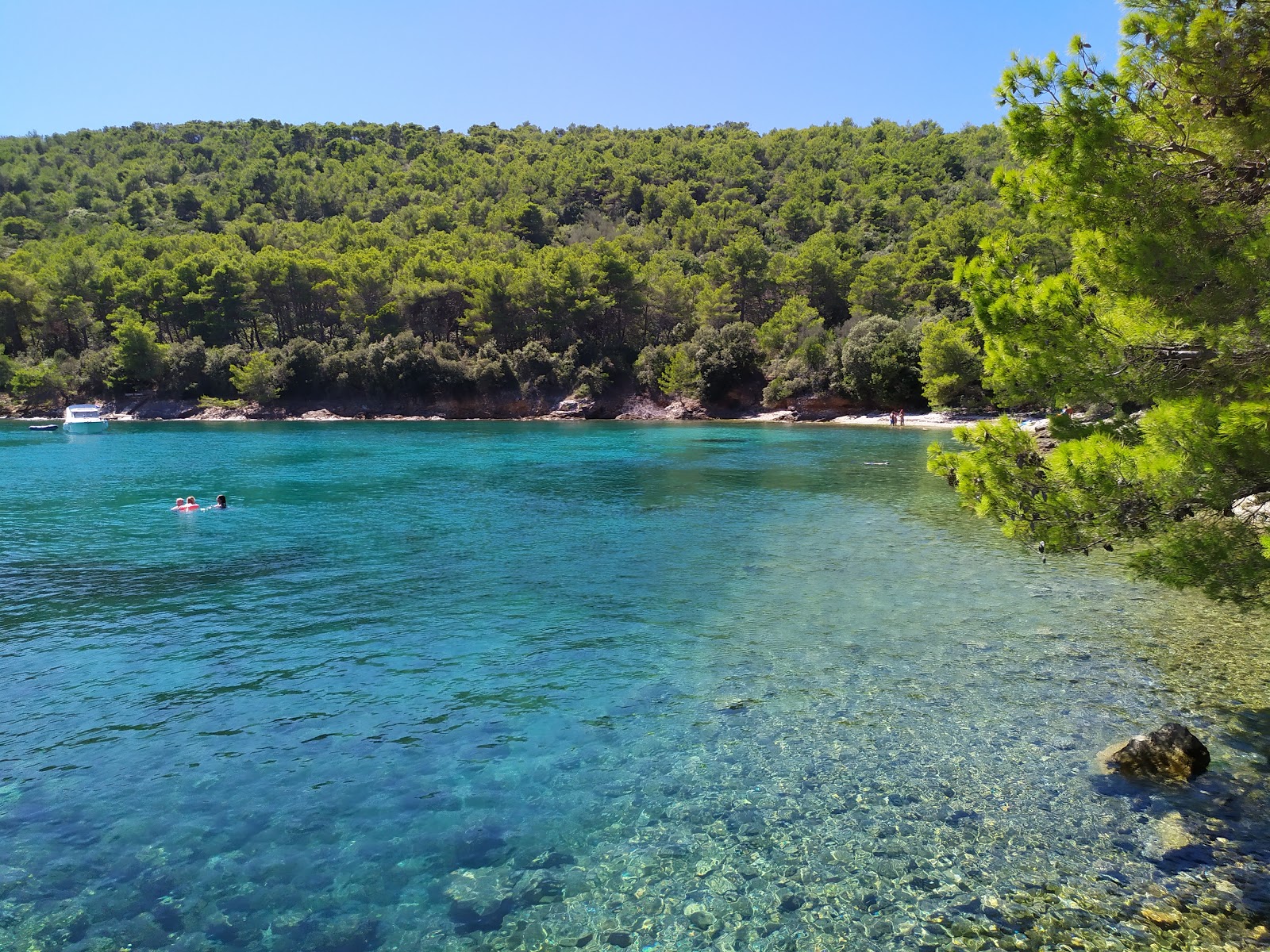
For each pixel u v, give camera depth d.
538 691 12.12
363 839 8.21
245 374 96.94
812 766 9.60
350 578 19.27
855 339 84.00
